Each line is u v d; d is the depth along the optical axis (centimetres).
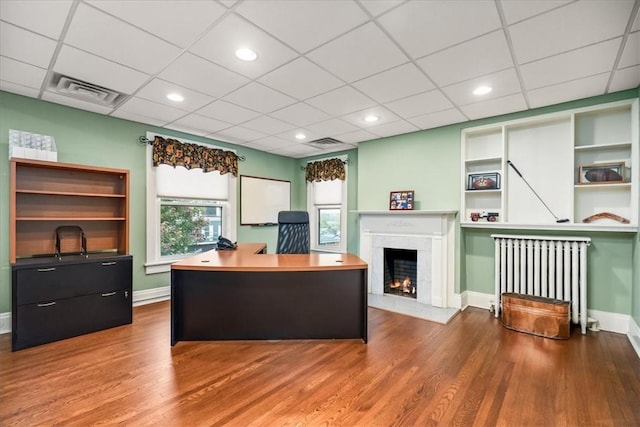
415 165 433
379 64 244
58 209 329
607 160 313
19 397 196
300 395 200
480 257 395
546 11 180
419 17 186
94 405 188
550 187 346
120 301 326
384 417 178
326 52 227
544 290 331
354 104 330
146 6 177
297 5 175
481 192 389
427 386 211
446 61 239
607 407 187
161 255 429
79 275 300
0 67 250
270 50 224
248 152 539
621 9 177
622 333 304
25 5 175
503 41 212
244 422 174
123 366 238
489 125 371
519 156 366
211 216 490
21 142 293
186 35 206
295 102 325
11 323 276
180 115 369
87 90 295
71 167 314
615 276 309
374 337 299
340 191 562
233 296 289
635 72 255
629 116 302
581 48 219
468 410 185
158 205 423
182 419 175
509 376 224
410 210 415
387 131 433
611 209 312
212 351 266
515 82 276
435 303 402
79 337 295
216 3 174
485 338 296
